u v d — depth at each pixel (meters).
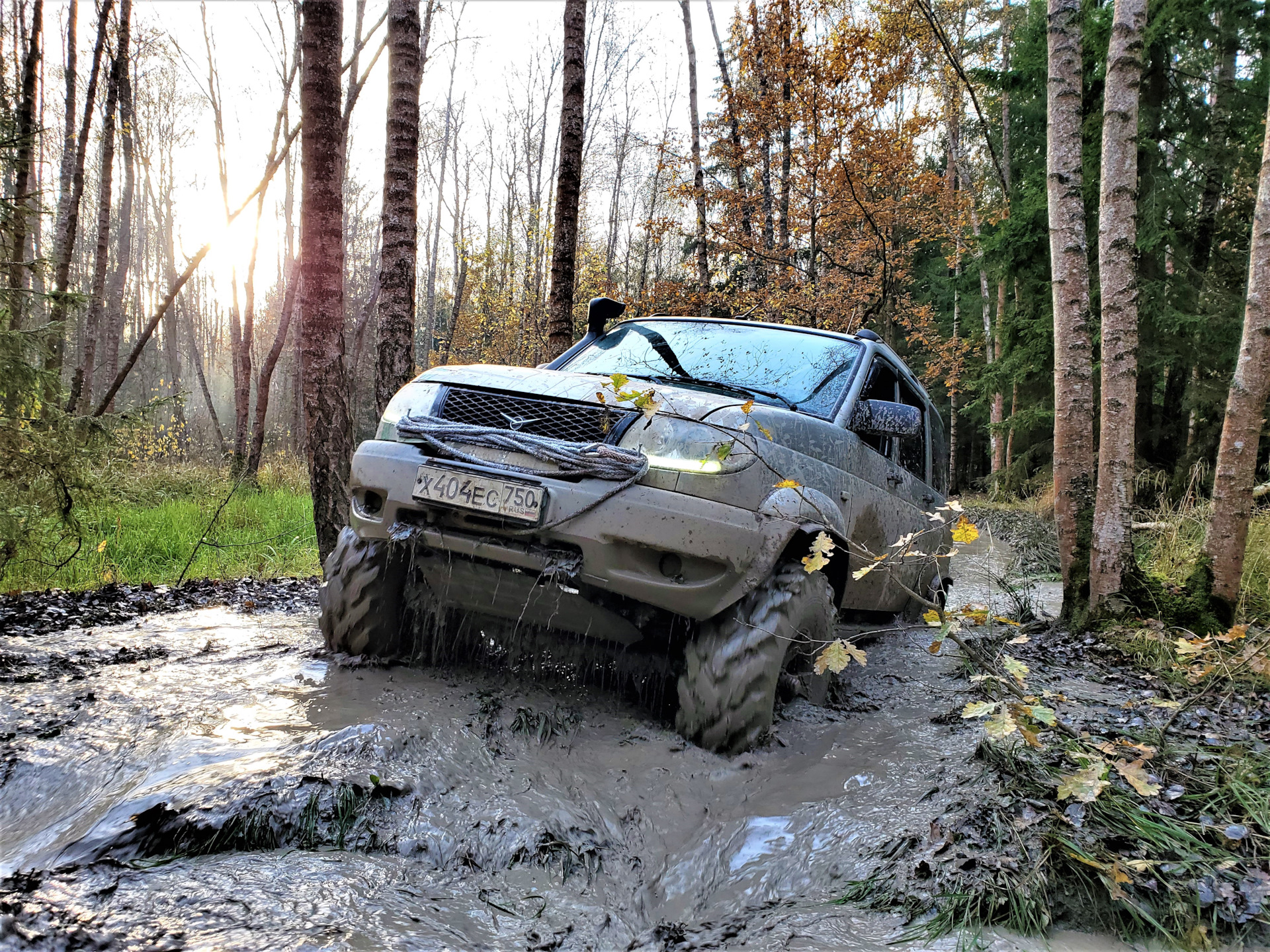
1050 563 9.90
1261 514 7.76
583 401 3.03
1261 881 1.99
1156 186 15.19
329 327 5.65
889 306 15.70
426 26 18.59
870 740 3.02
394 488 3.10
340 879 1.90
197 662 3.62
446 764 2.53
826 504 3.20
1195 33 15.41
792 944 1.82
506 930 1.84
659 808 2.52
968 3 23.69
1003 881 1.97
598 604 3.05
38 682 3.29
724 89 15.49
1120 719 3.23
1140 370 16.20
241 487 11.81
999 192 22.20
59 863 1.92
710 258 16.78
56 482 5.32
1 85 6.95
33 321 5.64
